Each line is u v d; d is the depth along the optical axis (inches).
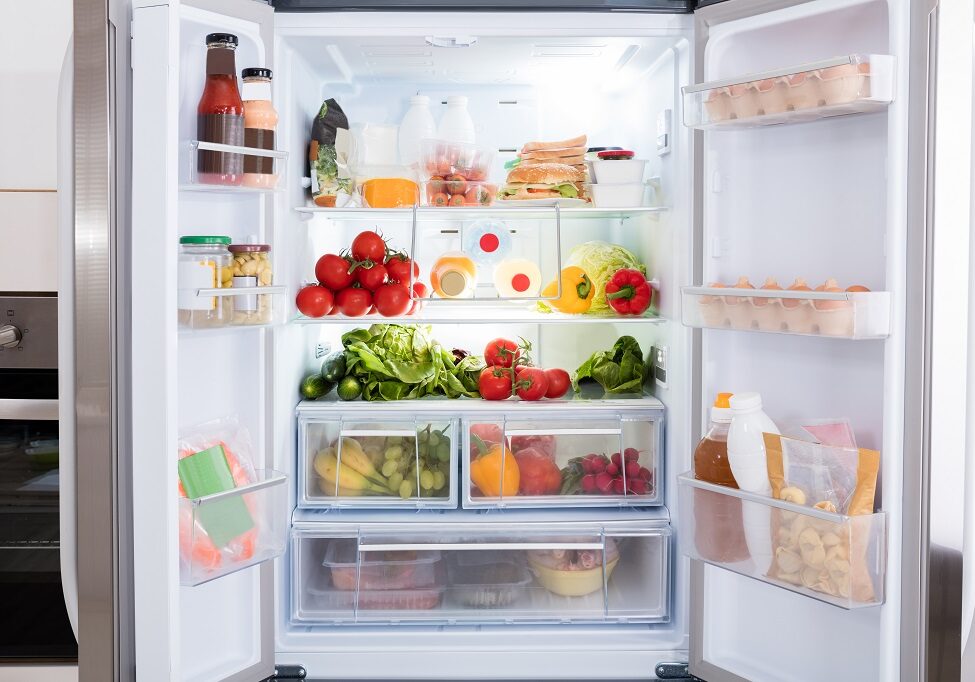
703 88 57.4
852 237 59.0
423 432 73.0
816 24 59.2
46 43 61.8
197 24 58.7
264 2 61.4
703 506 60.4
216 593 64.7
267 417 64.6
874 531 52.7
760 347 65.2
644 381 82.7
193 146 53.9
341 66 74.8
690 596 66.5
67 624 63.4
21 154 62.2
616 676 68.9
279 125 66.4
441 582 72.5
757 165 63.5
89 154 49.1
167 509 50.0
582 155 73.0
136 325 49.4
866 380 59.1
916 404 51.7
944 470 51.7
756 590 65.7
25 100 61.9
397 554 72.0
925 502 51.8
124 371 51.0
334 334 88.9
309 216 73.9
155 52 48.1
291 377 72.9
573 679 69.0
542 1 63.8
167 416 49.6
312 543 71.9
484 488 72.7
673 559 73.0
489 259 75.1
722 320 58.9
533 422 72.9
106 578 50.6
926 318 51.1
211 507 55.1
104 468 50.2
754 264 63.9
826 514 51.8
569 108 84.4
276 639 69.1
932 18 49.9
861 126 58.1
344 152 74.3
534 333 88.1
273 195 63.4
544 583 73.2
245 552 57.1
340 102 83.1
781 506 54.4
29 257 62.6
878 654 57.1
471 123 76.3
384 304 70.6
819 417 62.1
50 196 62.4
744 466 57.3
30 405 61.9
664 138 71.0
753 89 55.7
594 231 87.4
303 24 64.6
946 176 50.7
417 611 71.9
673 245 70.2
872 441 58.7
